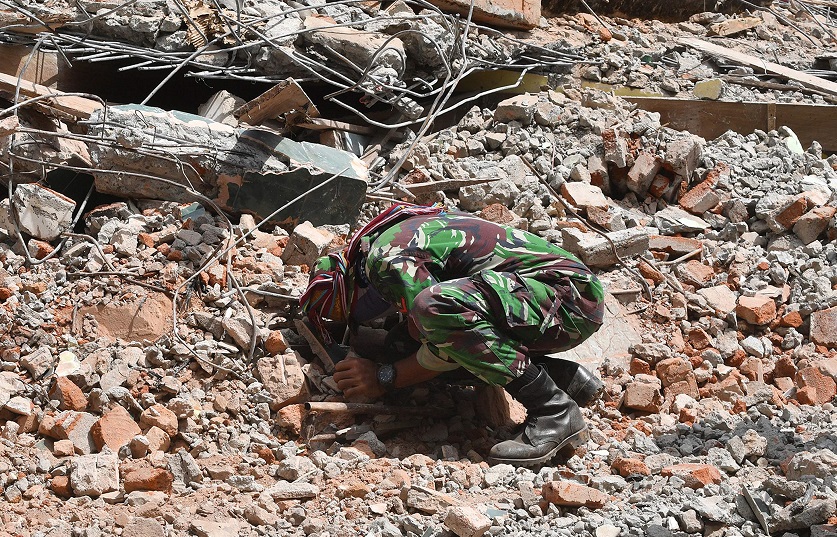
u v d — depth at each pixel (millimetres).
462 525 5281
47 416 6301
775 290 8398
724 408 7246
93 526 5434
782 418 7043
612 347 7699
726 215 9422
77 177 8125
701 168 9742
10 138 8039
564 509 5750
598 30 12750
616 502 5777
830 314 8008
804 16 15883
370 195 8562
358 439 6336
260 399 6547
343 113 10297
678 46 12914
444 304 5863
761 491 5824
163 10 9438
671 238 8914
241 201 7887
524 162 9484
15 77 8914
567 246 8477
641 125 9844
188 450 6309
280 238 7793
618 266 8477
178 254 7336
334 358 6758
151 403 6461
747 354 7867
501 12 11531
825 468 5797
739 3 15484
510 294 5973
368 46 9578
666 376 7422
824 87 12227
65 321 6934
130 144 7695
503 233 6258
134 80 10047
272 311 7145
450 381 6812
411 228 6141
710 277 8570
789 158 10156
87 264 7230
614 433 6773
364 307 6457
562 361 6676
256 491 5871
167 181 7691
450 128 9898
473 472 6090
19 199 7500
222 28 9516
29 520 5570
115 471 5863
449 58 10242
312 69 9430
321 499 5797
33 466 5977
